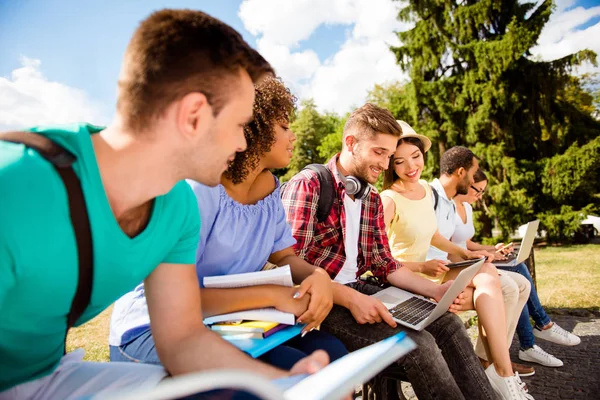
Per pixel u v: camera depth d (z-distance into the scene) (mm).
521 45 15086
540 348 2984
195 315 1163
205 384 522
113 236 882
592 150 14500
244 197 1759
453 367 1744
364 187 2246
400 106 17875
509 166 15406
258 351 1173
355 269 2305
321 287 1488
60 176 792
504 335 2041
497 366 2049
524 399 2000
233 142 973
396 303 1910
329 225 2154
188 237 1162
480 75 15922
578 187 15141
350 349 1677
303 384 681
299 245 2037
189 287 1165
